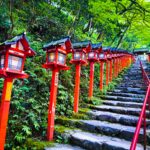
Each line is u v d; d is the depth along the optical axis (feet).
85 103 22.68
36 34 29.07
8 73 11.16
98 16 35.86
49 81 20.80
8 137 13.85
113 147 12.75
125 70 47.03
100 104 23.16
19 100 16.52
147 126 16.19
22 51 11.57
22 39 11.43
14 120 14.82
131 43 82.74
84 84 26.37
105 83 31.91
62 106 19.01
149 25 42.42
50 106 14.94
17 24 26.11
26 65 21.03
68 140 14.73
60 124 17.34
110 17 33.68
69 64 26.53
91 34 43.50
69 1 35.60
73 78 25.66
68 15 37.81
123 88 30.66
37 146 13.39
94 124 16.26
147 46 90.74
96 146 13.34
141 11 38.06
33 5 30.66
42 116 16.78
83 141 13.98
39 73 21.18
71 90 22.99
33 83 19.71
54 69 15.10
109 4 32.40
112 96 26.08
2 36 23.45
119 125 16.72
